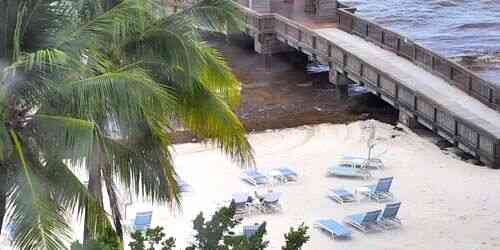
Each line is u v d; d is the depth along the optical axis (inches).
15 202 615.5
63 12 702.5
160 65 752.3
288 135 1293.1
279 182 1088.2
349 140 1263.5
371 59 1472.7
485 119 1224.2
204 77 792.9
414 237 951.6
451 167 1150.3
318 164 1158.3
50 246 594.6
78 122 632.4
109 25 701.3
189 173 1113.4
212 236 535.8
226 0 783.1
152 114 683.4
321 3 1766.7
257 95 1518.2
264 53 1722.4
